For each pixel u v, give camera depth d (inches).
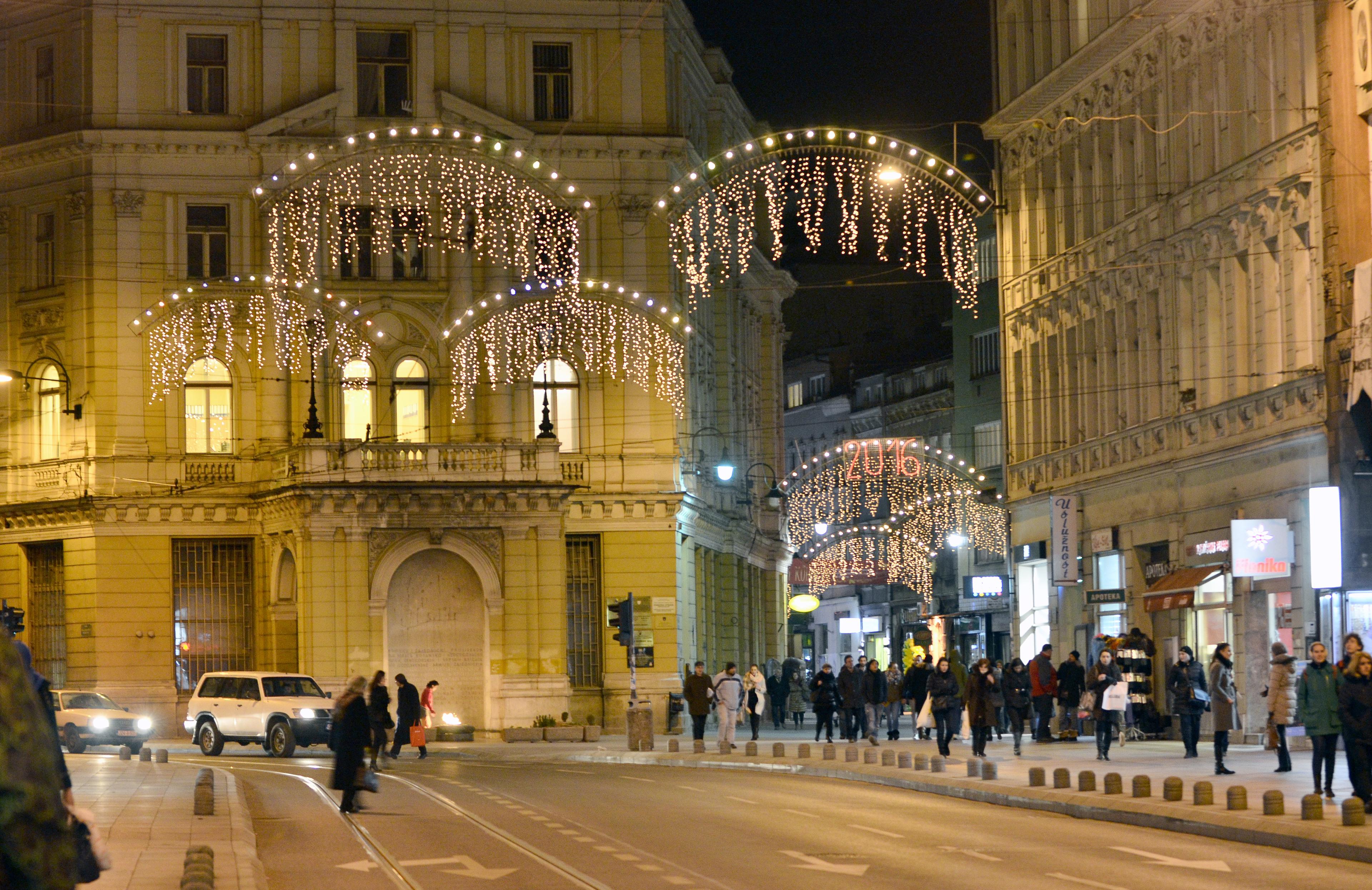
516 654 1985.7
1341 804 845.2
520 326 2146.9
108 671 2094.0
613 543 2162.9
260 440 2121.1
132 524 2106.3
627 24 2180.1
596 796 1061.8
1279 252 1446.9
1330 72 1328.7
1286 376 1430.9
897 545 3193.9
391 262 2151.8
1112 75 1791.3
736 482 2669.8
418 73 2140.7
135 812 908.6
